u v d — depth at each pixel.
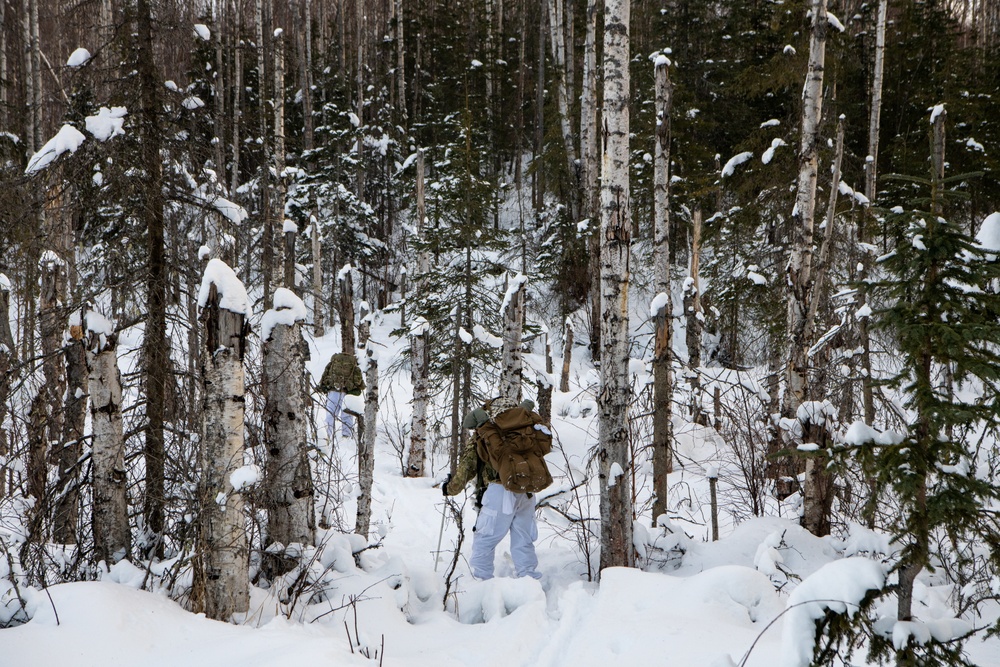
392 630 3.97
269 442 4.84
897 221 2.75
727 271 16.05
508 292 8.51
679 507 8.05
